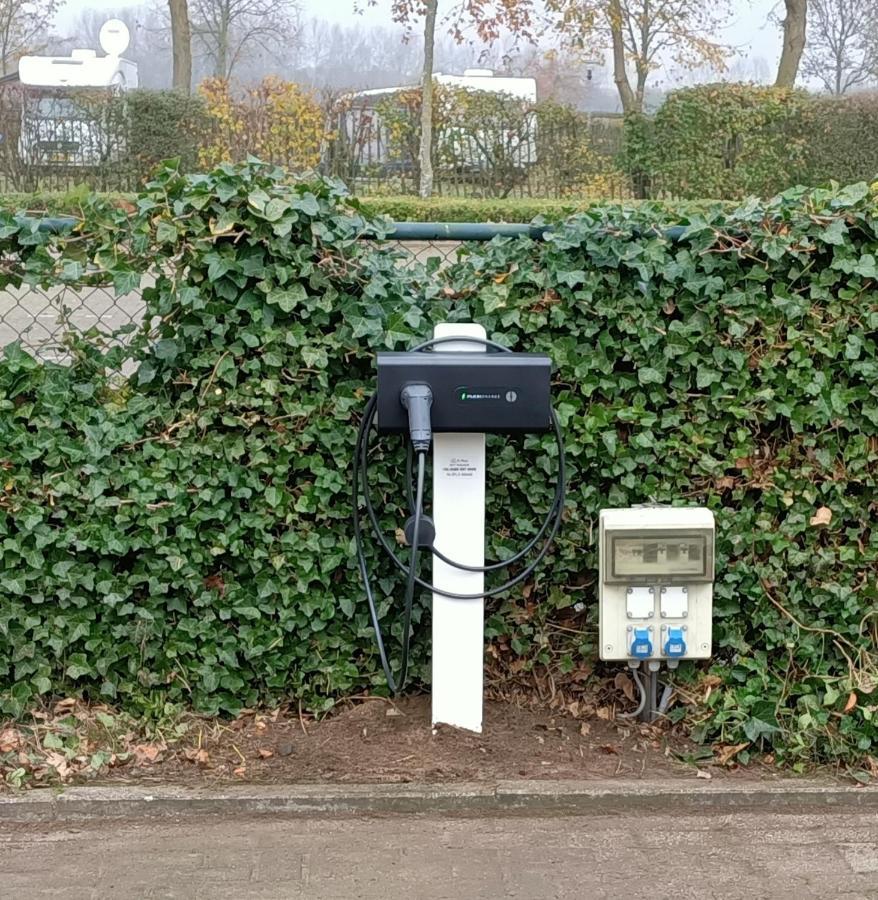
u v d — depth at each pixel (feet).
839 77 103.14
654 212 12.81
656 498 13.02
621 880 10.45
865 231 12.66
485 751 12.25
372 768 11.96
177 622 12.80
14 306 15.05
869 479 13.04
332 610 12.80
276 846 10.91
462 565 12.05
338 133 52.31
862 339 12.87
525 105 53.31
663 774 12.11
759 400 12.84
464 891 10.23
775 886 10.42
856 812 11.73
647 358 12.80
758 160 52.44
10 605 12.55
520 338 12.83
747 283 12.74
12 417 12.41
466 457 12.08
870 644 13.14
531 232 12.84
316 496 12.63
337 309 12.50
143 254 12.26
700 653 12.51
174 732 12.51
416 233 12.68
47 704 12.80
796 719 12.66
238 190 12.09
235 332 12.38
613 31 72.49
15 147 49.08
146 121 50.19
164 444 12.56
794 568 13.12
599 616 12.63
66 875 10.38
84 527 12.46
